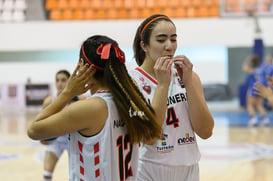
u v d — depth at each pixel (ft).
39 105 67.46
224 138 39.93
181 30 71.41
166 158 11.34
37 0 73.97
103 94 8.93
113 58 8.91
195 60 73.97
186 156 11.50
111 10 75.00
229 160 29.94
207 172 26.32
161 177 11.43
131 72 11.90
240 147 35.12
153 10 74.64
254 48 62.44
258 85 13.74
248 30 70.54
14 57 74.79
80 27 71.82
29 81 68.74
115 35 71.72
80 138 8.82
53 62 72.54
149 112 8.99
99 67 8.90
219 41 71.10
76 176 8.99
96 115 8.64
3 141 39.81
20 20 73.26
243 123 50.49
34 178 25.38
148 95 11.53
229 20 70.74
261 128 46.19
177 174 11.46
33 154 33.40
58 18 74.59
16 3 73.87
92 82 9.19
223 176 25.17
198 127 11.43
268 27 70.54
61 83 21.97
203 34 71.20
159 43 11.12
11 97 67.77
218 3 73.41
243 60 72.13
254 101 47.98
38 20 73.97
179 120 11.46
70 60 75.31
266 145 35.86
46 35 72.08
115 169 8.87
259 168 27.22
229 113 60.59
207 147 35.37
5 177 25.68
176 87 11.64
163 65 10.56
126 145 9.09
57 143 21.20
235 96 73.20
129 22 71.56
